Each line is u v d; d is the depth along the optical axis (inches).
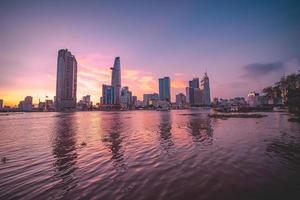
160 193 344.8
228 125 1508.4
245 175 421.4
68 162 570.9
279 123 1526.8
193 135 1051.9
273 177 406.0
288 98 2733.8
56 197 343.9
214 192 342.0
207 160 547.2
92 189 372.8
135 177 430.3
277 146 701.9
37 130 1555.1
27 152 719.1
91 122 2426.2
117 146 800.3
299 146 697.0
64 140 996.6
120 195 342.0
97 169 498.6
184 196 329.7
